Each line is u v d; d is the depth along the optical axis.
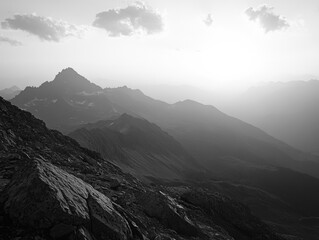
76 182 15.48
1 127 28.09
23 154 22.45
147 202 21.67
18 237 11.77
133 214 19.56
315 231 138.62
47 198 12.75
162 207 21.23
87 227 13.46
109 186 23.22
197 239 20.91
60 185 13.99
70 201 13.56
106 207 15.25
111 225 14.41
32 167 14.07
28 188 12.87
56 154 28.59
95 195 15.74
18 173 14.30
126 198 21.77
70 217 12.80
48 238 12.14
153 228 18.91
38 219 12.33
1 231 11.80
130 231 15.33
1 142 24.83
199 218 29.31
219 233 26.31
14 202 12.61
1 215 12.45
